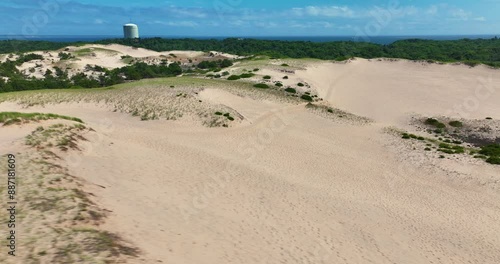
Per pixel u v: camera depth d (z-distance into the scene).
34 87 85.69
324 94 68.38
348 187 26.67
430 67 95.06
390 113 59.31
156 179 23.12
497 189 26.97
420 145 39.34
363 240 18.53
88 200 16.61
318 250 16.80
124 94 52.50
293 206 21.92
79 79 104.00
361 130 46.81
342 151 36.78
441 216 22.47
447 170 31.02
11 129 27.50
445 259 17.56
